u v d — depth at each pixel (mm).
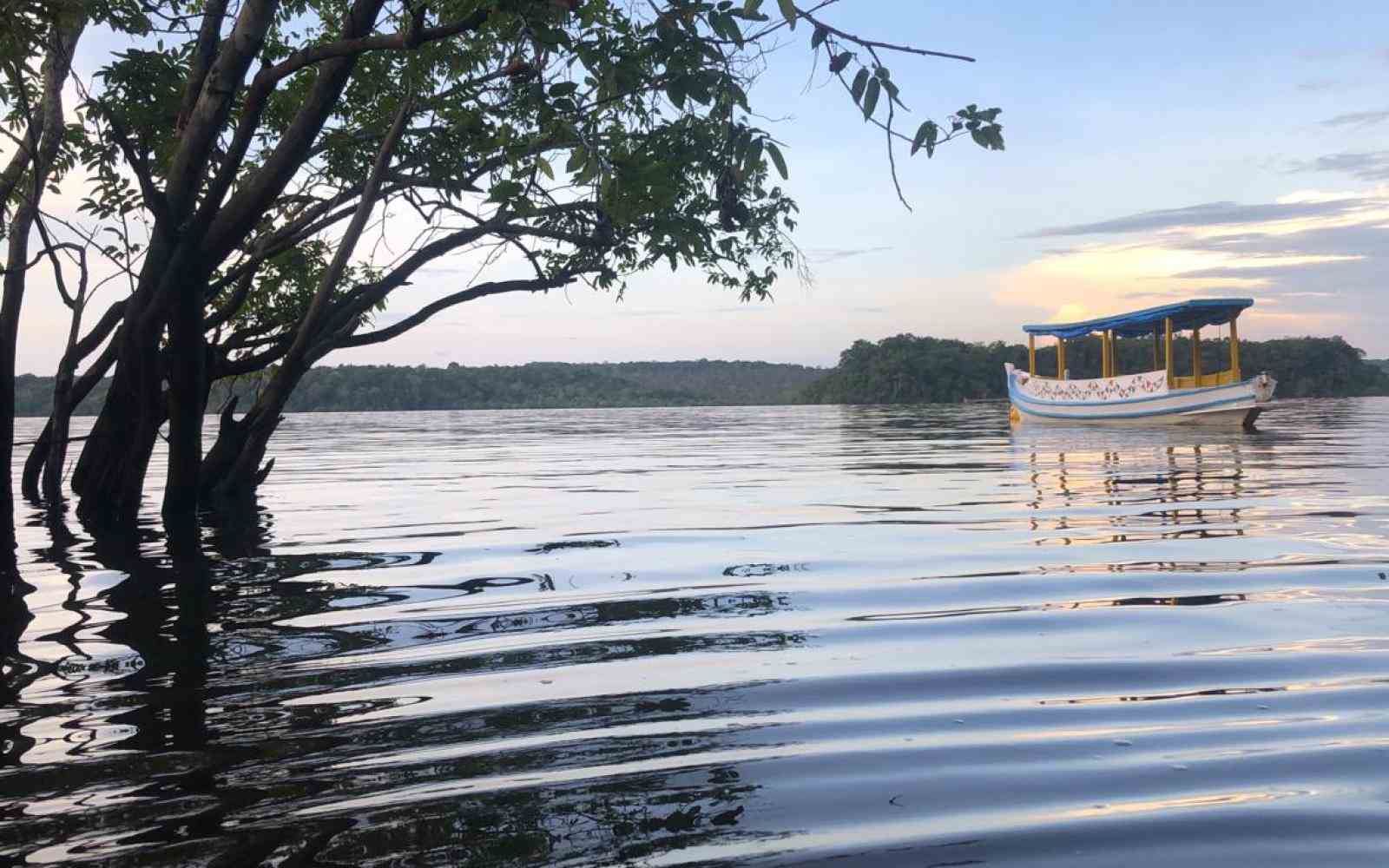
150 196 8656
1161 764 2896
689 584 5863
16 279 9469
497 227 11188
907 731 3217
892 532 7996
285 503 11438
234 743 3178
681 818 2570
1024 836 2439
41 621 5082
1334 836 2412
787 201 11531
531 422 49062
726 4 4895
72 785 2848
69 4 8164
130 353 9742
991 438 25016
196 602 5535
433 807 2654
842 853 2363
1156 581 5707
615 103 7188
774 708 3471
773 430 33812
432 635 4676
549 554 7152
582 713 3436
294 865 2338
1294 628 4520
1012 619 4812
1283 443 20312
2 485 9164
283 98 11414
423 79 10352
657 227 8250
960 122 4488
